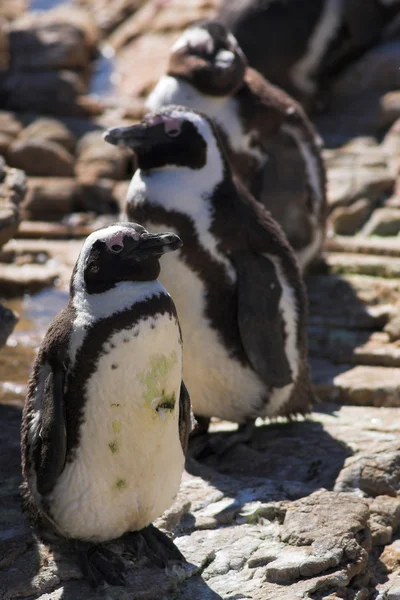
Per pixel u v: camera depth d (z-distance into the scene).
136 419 10.03
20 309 20.17
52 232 23.91
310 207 19.44
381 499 12.62
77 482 10.23
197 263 13.18
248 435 14.33
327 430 14.66
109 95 31.36
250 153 18.47
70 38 31.03
